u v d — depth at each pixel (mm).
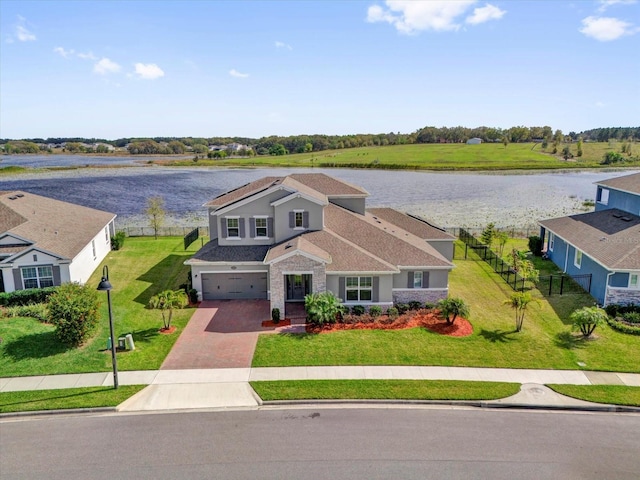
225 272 29672
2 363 21281
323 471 13820
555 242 38469
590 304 28547
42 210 37906
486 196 89312
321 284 26344
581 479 13539
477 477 13570
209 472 13812
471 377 19969
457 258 41562
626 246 28844
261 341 23734
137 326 25922
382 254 29031
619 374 20281
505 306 28906
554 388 18984
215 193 97312
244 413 17344
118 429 16328
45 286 29781
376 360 21547
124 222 67438
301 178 37781
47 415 17422
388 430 16078
